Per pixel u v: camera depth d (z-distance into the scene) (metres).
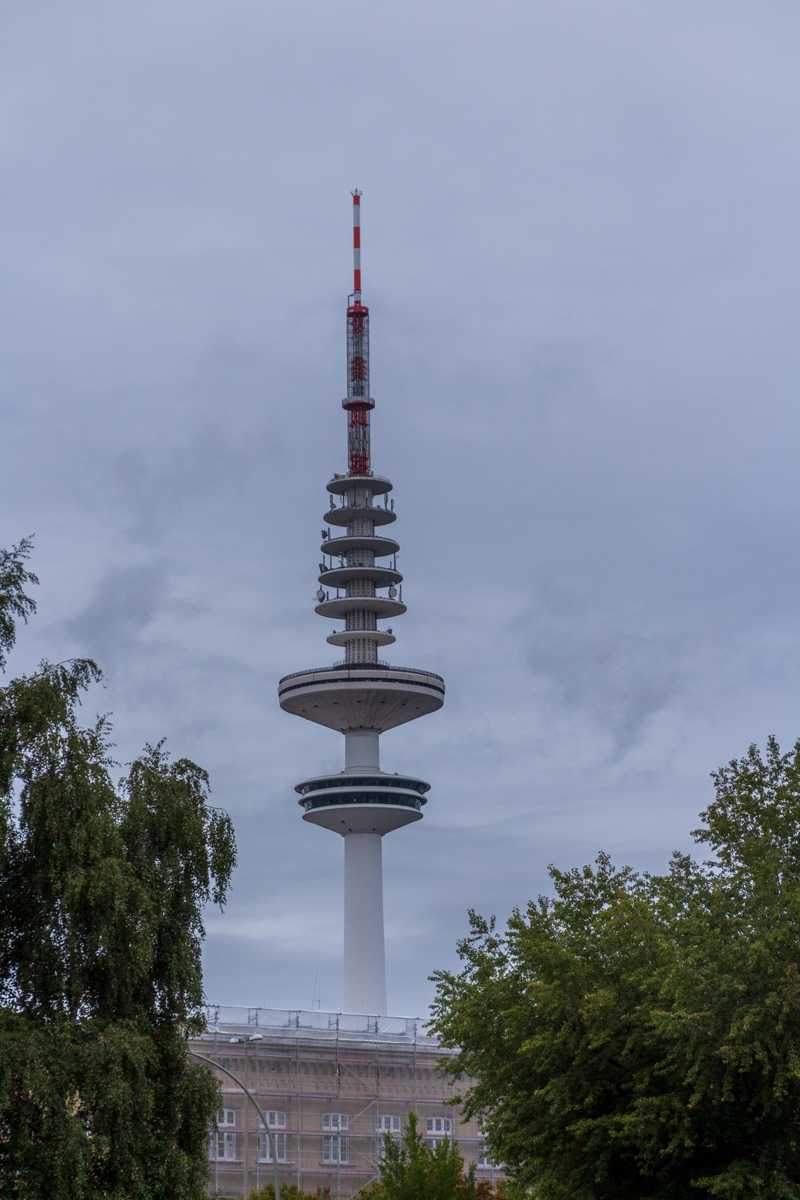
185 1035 45.12
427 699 168.62
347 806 170.00
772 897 48.53
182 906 45.19
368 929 171.00
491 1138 53.81
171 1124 42.59
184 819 45.69
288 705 170.00
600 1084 48.97
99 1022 40.72
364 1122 114.44
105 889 40.75
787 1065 43.78
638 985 48.84
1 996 41.56
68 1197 36.88
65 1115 37.56
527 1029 51.28
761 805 54.31
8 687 43.91
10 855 41.84
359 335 179.25
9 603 44.91
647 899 53.34
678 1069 46.56
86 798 42.38
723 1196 45.50
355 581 169.88
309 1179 110.19
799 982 44.94
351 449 175.38
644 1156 46.41
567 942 52.31
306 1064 113.31
